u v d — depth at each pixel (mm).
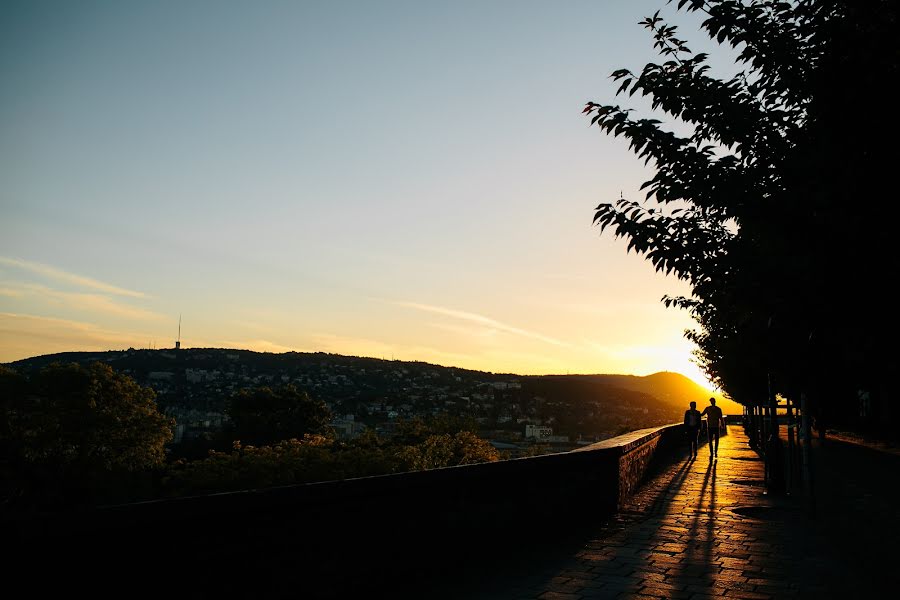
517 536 8289
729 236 5367
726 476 17109
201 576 4109
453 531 7047
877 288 4453
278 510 4758
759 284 4836
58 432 48562
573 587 6273
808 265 4594
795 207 4617
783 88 4949
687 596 6012
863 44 4305
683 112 5312
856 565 7234
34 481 47281
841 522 10000
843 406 28828
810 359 6484
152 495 39688
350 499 5523
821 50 4637
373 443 17891
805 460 10625
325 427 69312
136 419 54562
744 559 7539
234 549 4363
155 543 3840
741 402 34406
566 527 9508
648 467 16781
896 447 23547
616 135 5387
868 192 4312
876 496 12875
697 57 5363
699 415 23125
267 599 4598
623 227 5316
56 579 3324
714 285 5195
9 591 3137
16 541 3174
